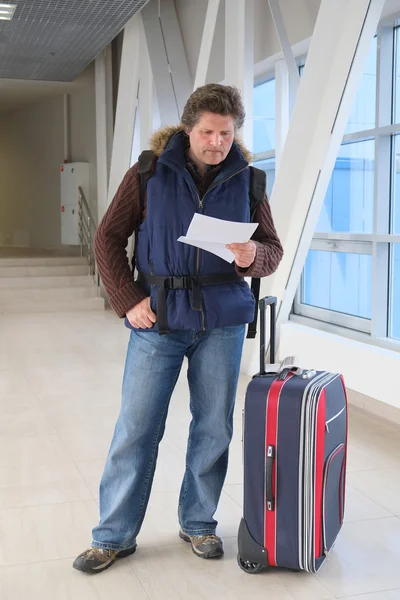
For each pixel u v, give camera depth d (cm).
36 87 1155
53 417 449
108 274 237
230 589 237
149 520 291
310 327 545
